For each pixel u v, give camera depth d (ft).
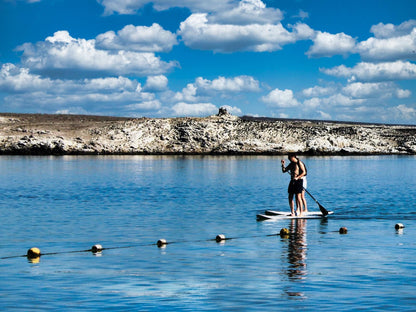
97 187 151.53
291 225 79.77
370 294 42.60
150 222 83.87
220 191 139.64
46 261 55.77
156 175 205.36
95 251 60.90
